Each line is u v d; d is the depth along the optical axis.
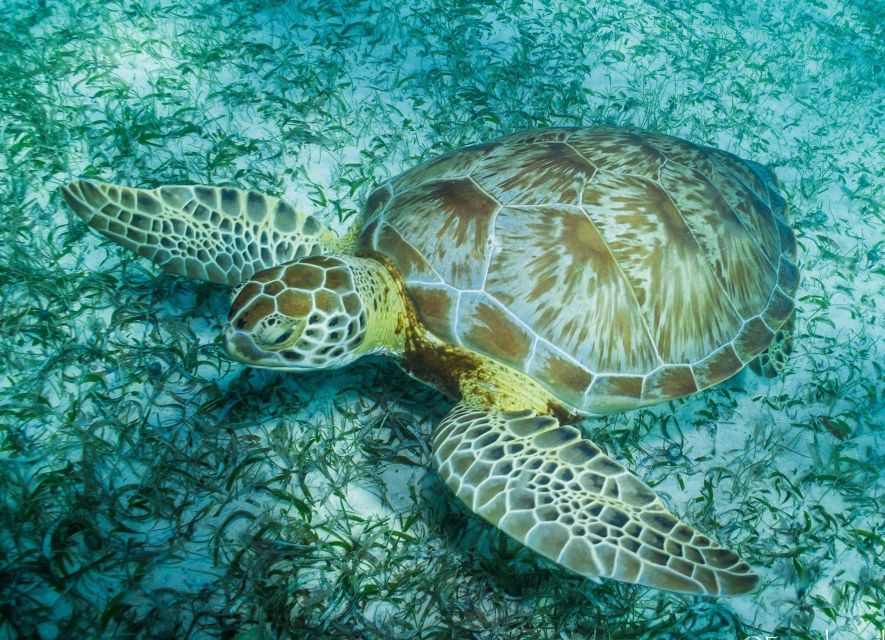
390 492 1.44
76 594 1.28
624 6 2.88
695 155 1.57
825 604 1.42
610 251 1.40
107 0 2.19
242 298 1.34
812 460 1.59
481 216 1.41
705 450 1.58
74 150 1.80
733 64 2.73
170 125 1.87
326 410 1.50
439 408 1.53
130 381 1.48
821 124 2.52
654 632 1.36
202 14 2.22
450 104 2.09
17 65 1.93
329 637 1.29
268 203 1.54
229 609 1.29
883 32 3.15
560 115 2.20
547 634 1.36
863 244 2.01
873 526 1.53
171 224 1.50
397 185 1.55
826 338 1.77
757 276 1.52
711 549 1.24
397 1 2.50
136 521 1.35
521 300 1.37
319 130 1.94
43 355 1.49
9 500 1.35
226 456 1.41
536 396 1.40
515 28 2.59
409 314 1.43
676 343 1.42
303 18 2.31
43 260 1.61
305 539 1.36
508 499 1.29
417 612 1.34
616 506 1.28
